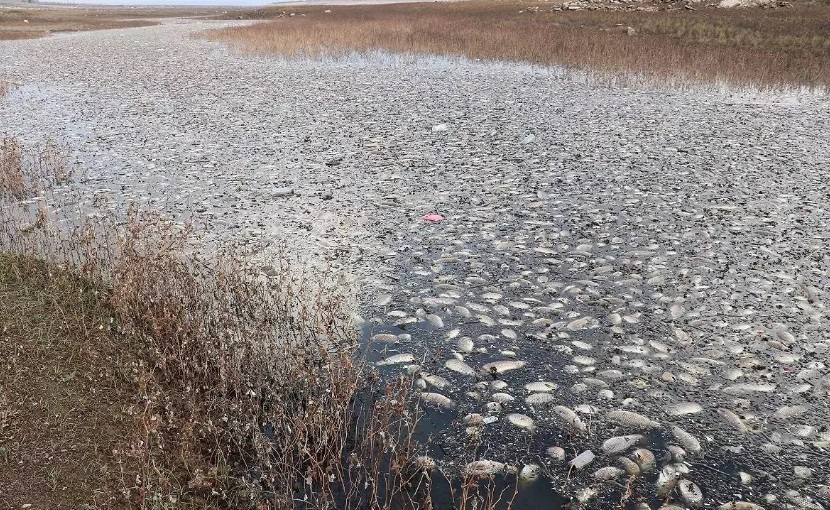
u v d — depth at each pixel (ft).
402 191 36.76
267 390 17.69
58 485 14.06
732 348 20.27
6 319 20.85
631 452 15.87
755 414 17.12
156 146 47.73
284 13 269.85
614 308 23.02
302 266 26.73
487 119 57.21
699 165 41.50
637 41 102.42
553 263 26.94
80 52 125.18
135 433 14.67
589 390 18.35
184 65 101.50
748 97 67.10
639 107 62.18
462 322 22.26
